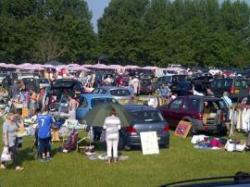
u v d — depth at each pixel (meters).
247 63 105.75
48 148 18.52
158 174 16.28
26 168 17.06
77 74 71.00
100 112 18.97
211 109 24.14
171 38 99.25
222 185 4.69
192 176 15.99
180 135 24.33
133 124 19.98
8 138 16.72
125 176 16.03
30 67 74.19
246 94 40.31
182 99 25.28
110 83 54.19
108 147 18.14
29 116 29.52
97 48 99.12
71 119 26.42
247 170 16.88
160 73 77.44
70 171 16.72
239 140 21.83
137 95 47.94
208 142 21.70
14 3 107.81
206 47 101.25
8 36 92.31
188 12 123.19
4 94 39.03
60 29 98.69
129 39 97.75
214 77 50.25
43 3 112.00
